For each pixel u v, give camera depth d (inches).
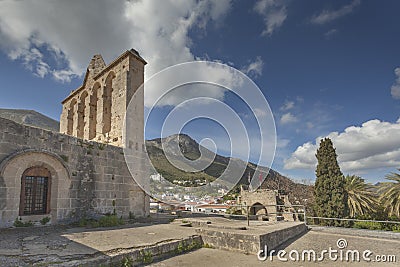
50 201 411.8
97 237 316.2
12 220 359.6
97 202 475.5
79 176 452.4
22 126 383.6
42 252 233.8
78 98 734.5
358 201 964.6
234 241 322.7
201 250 323.3
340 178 1010.7
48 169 414.9
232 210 881.5
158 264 256.4
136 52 629.3
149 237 321.7
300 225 498.0
